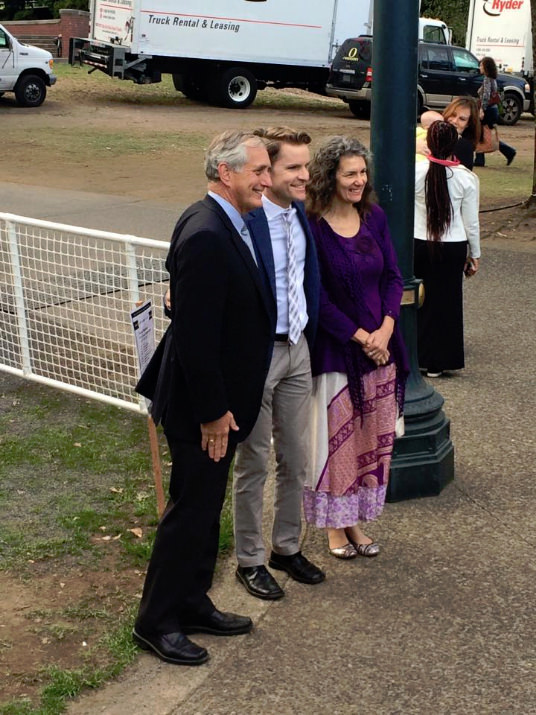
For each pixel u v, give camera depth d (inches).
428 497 190.1
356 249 156.2
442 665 139.1
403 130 181.0
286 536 160.9
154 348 163.5
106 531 180.2
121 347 247.3
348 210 157.9
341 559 167.6
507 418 231.6
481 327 304.2
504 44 1051.9
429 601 155.3
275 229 144.6
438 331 253.1
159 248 222.2
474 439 219.0
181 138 763.4
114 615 152.6
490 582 160.7
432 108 972.6
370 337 155.5
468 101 259.8
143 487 198.5
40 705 129.7
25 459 211.8
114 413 238.4
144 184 566.3
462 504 187.6
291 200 144.0
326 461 158.9
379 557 168.7
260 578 156.4
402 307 188.5
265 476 153.9
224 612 150.4
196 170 621.9
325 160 154.2
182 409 133.5
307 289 149.3
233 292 130.4
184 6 903.7
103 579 163.5
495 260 391.9
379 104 180.7
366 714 128.6
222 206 131.0
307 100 1114.1
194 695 132.6
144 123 840.9
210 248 127.0
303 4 949.8
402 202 183.9
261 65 972.6
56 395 250.4
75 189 545.0
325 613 152.1
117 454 214.8
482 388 251.1
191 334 127.3
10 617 151.5
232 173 129.4
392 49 177.6
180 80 1018.7
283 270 145.5
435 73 958.4
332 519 161.3
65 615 152.1
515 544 173.0
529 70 1042.7
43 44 1346.0
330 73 954.1
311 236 149.2
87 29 1349.7
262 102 1053.2
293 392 151.0
